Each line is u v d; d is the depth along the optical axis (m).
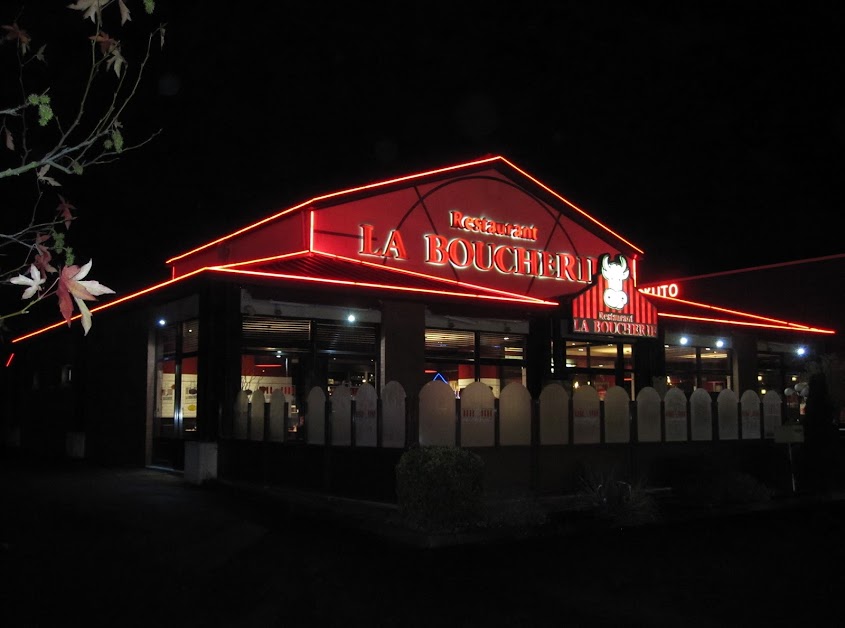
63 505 13.66
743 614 7.49
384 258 22.84
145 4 3.83
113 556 9.62
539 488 14.63
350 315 19.06
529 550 10.39
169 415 19.83
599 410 15.66
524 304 21.56
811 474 16.94
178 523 11.90
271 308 17.83
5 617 7.11
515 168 25.61
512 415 14.52
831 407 17.33
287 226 22.53
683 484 14.94
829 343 30.89
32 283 3.06
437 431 13.59
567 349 23.64
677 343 25.78
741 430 17.84
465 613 7.43
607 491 12.90
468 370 21.27
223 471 16.77
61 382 25.94
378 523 11.56
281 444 15.42
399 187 23.38
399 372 19.55
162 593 7.96
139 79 4.49
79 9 3.62
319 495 14.30
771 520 13.25
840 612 7.59
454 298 20.14
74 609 7.38
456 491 11.23
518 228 25.73
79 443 23.73
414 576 8.84
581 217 27.05
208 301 17.19
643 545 10.88
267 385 18.00
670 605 7.79
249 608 7.49
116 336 22.56
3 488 16.02
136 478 17.81
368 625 7.04
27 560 9.35
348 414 14.30
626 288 23.31
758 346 28.12
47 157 4.04
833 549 10.70
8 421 30.55
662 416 16.53
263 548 10.19
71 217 4.14
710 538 11.48
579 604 7.79
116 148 4.19
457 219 24.48
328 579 8.63
